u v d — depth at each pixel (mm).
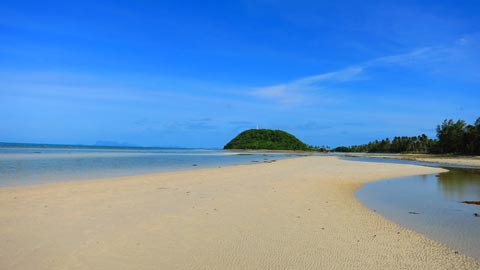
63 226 10078
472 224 11570
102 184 20047
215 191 17531
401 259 7828
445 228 11000
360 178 26250
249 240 9008
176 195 16078
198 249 8242
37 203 13609
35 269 6914
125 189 17938
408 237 9719
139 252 7973
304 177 25797
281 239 9133
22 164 37938
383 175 29500
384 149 180000
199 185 20000
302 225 10664
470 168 42062
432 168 39688
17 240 8734
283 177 25500
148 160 54625
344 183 22641
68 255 7711
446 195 18297
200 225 10461
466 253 8398
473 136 100625
